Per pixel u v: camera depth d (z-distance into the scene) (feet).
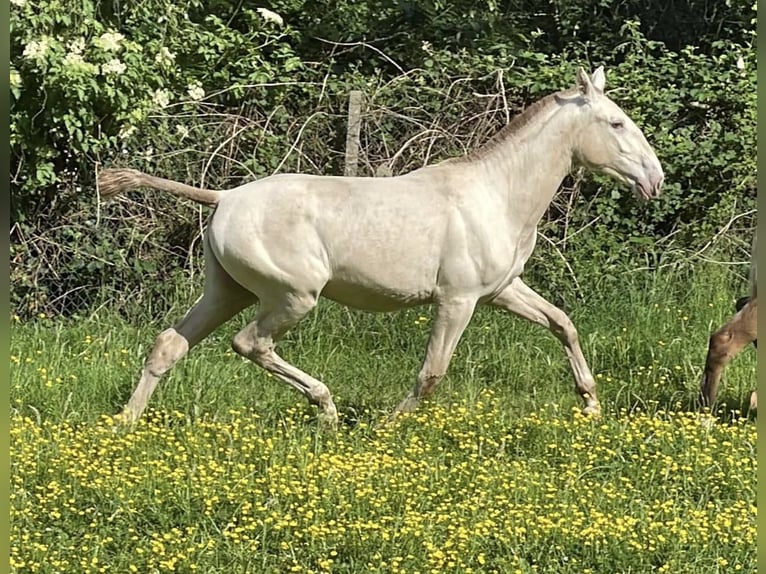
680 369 35.29
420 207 28.55
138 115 39.42
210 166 41.91
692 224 43.39
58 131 39.65
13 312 39.75
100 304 40.88
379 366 36.50
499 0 55.77
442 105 42.75
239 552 22.26
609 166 29.86
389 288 28.66
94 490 24.62
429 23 51.98
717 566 22.36
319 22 52.19
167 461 26.20
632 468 27.35
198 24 45.70
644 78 44.39
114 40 38.14
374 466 25.59
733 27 55.98
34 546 21.97
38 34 37.91
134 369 34.09
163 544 22.57
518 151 29.50
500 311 38.91
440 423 29.19
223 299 29.63
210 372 33.47
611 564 22.70
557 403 32.73
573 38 56.18
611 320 39.75
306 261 28.25
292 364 36.19
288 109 43.65
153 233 41.57
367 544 22.65
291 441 27.30
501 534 23.15
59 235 41.27
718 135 43.60
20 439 26.76
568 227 42.78
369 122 42.42
